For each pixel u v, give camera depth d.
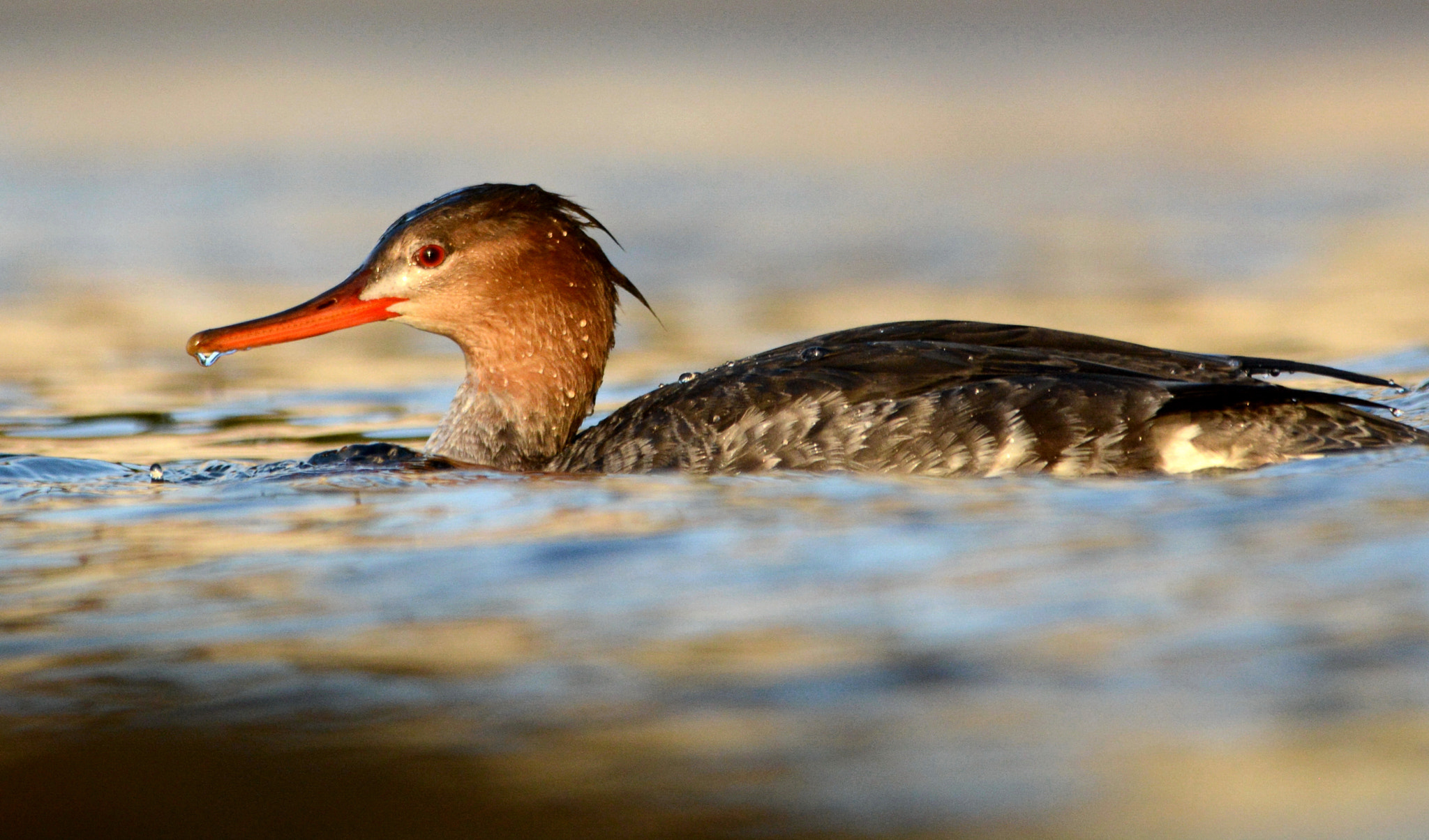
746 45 80.25
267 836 5.29
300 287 22.16
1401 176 32.25
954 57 71.12
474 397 12.43
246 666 6.83
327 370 17.91
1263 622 6.73
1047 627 6.84
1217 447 10.05
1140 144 39.72
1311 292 20.52
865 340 11.47
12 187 33.88
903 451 10.23
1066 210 29.83
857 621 7.06
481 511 9.67
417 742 5.97
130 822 5.39
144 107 51.19
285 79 62.84
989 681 6.27
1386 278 21.31
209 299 21.38
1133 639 6.62
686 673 6.51
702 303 21.27
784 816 5.22
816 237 27.25
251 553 8.80
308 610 7.61
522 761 5.76
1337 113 44.38
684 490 9.94
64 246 26.39
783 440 10.49
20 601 7.93
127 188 33.62
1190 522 8.43
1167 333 18.03
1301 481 9.34
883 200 31.86
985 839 4.99
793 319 19.84
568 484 10.49
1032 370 10.58
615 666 6.63
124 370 17.41
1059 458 10.05
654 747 5.80
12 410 15.20
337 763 5.82
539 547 8.60
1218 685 6.09
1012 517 8.77
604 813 5.32
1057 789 5.31
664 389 11.74
